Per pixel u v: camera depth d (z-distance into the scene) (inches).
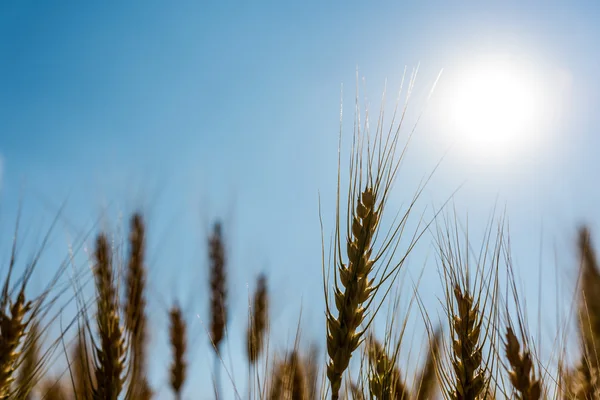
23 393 13.5
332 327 13.4
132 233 17.5
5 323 13.3
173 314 20.0
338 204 13.7
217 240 21.4
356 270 13.5
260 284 19.6
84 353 13.9
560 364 13.6
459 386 13.5
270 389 14.2
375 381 13.9
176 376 19.3
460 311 13.8
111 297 14.4
